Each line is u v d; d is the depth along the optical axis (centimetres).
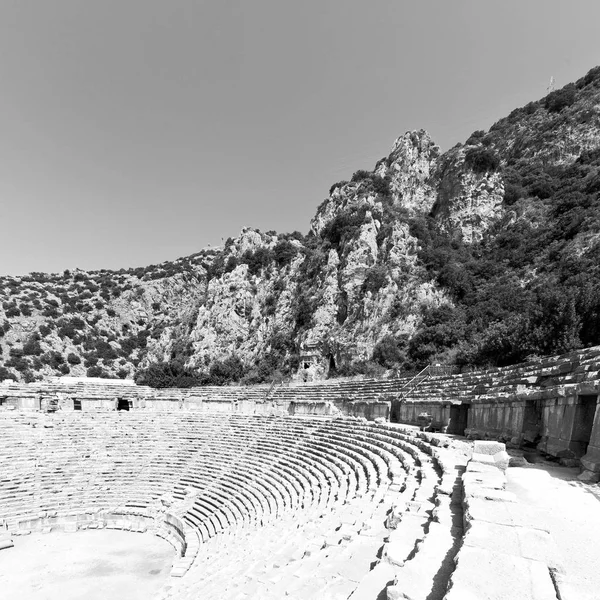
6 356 9075
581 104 7712
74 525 2889
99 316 10881
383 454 1930
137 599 2036
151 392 6550
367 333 5503
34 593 2097
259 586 891
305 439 2995
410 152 8581
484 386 2141
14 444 3556
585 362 1393
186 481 3159
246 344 7806
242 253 9138
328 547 964
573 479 1103
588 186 5772
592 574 589
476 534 638
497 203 6588
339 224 6988
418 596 545
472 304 5103
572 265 4031
